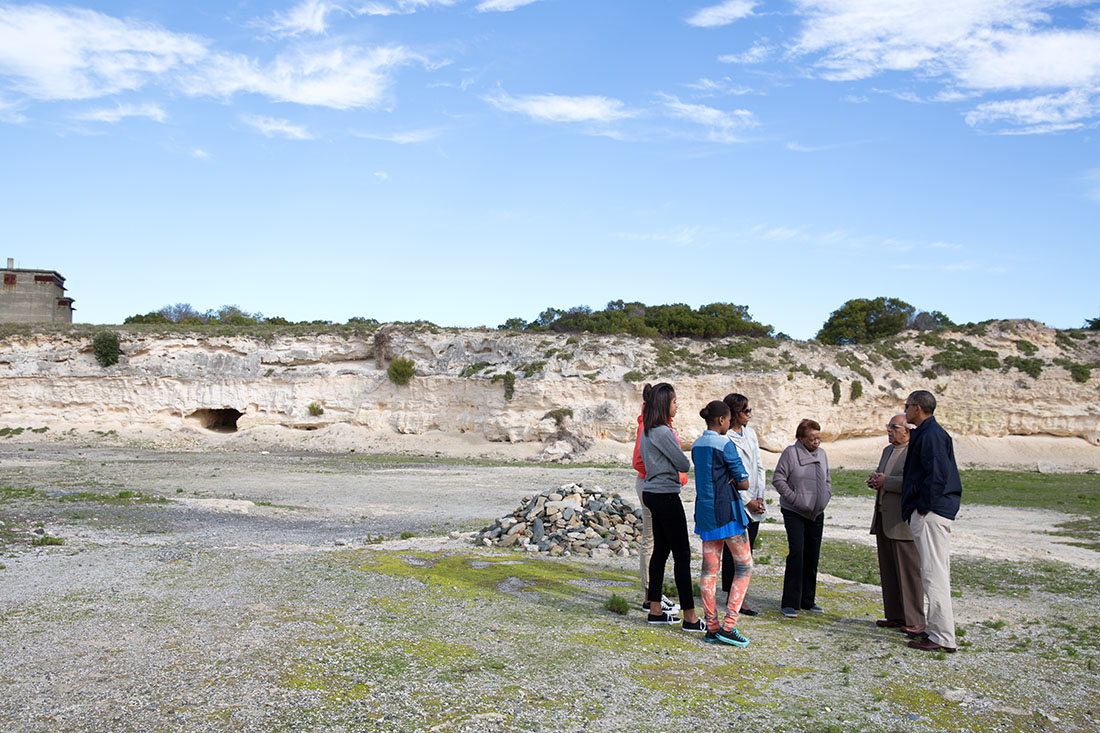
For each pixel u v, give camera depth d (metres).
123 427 53.84
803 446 9.05
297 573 10.15
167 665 6.01
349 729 4.80
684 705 5.51
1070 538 18.77
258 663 6.08
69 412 54.41
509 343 54.53
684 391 49.94
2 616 7.60
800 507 8.88
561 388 50.31
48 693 5.35
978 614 9.48
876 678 6.37
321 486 28.55
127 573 10.06
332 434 52.19
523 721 5.06
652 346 54.00
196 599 8.45
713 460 7.40
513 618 7.92
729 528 7.30
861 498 27.64
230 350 56.84
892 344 59.12
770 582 11.48
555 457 45.56
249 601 8.38
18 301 68.00
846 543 16.70
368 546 13.69
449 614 8.01
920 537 7.51
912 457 7.64
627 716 5.24
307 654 6.34
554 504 14.23
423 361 55.69
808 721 5.28
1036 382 54.44
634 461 9.16
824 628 8.23
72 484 26.20
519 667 6.22
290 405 54.97
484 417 51.53
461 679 5.85
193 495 24.19
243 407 55.16
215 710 5.06
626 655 6.73
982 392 54.69
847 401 52.66
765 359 53.03
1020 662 7.06
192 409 55.12
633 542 13.64
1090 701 5.95
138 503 20.67
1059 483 36.69
